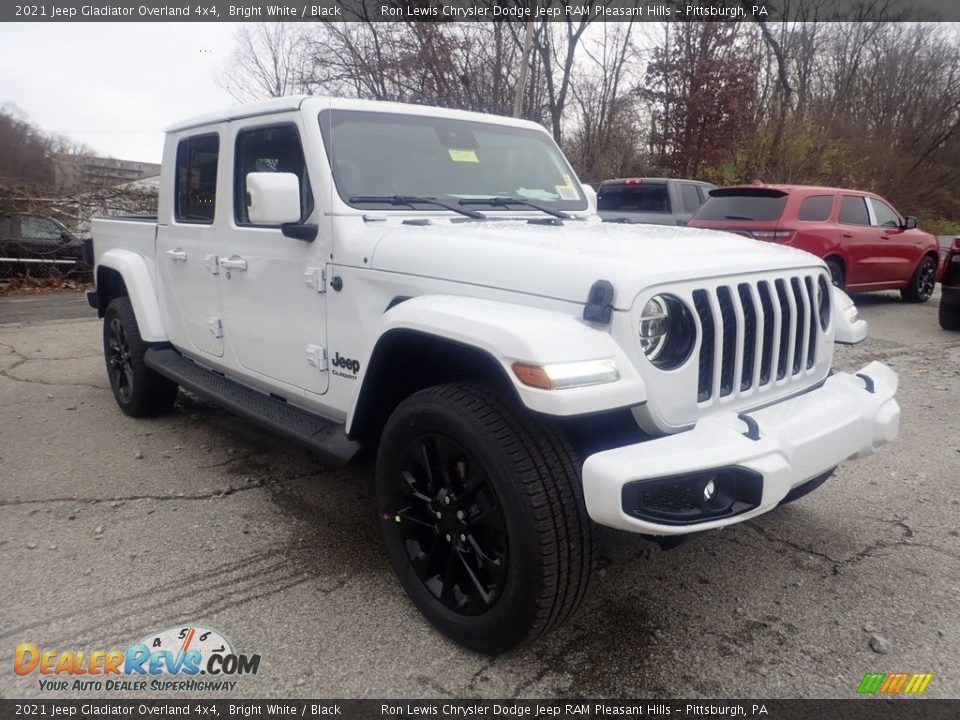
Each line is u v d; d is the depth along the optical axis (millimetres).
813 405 2596
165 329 4598
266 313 3512
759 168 21094
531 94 21906
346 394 3094
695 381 2379
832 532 3420
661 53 21094
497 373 2477
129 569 3027
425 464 2525
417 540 2682
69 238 12961
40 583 2908
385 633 2613
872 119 28188
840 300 3105
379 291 2863
